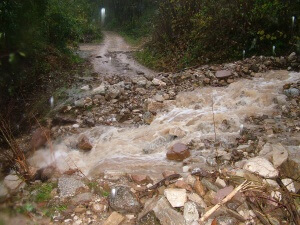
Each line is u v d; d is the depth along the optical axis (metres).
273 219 2.82
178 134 4.90
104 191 3.37
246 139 4.52
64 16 11.12
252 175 3.38
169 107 6.04
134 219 2.92
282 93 6.03
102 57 14.22
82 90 7.26
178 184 3.26
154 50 13.82
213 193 3.13
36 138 4.89
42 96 6.82
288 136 4.45
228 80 7.02
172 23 13.01
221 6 9.84
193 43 11.33
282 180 3.34
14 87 6.31
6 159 4.21
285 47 8.62
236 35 9.51
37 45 8.31
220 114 5.48
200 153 4.27
